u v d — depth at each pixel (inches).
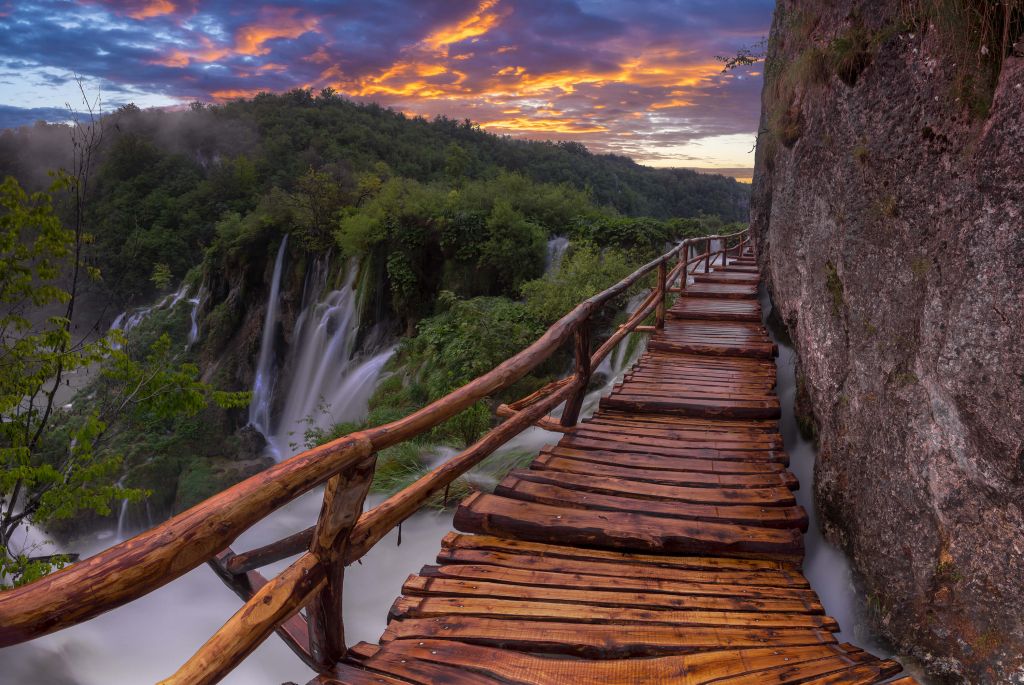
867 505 120.4
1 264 298.4
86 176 335.3
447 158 2738.7
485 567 114.7
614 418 212.4
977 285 82.7
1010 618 78.6
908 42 118.5
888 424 112.8
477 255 813.9
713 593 107.7
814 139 175.9
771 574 115.6
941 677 91.2
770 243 268.8
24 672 223.9
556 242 834.2
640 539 125.0
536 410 157.5
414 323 841.5
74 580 38.1
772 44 310.0
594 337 565.0
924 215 106.5
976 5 92.6
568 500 143.5
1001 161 79.9
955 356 86.8
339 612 75.1
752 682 80.9
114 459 329.1
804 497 193.6
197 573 283.7
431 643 87.6
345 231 911.7
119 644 238.8
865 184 133.0
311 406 920.3
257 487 51.9
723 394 229.8
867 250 130.3
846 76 141.8
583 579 111.5
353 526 71.4
